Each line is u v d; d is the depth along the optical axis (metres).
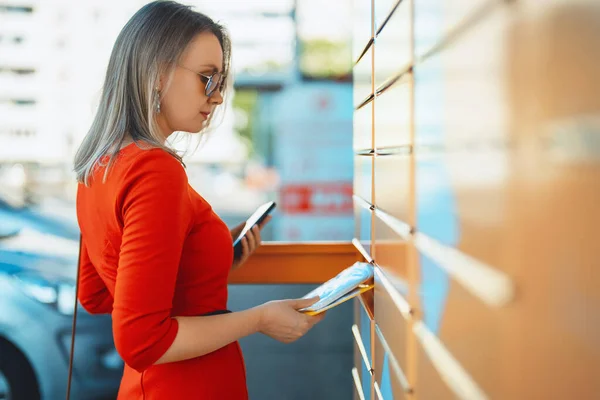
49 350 2.49
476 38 0.60
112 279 1.15
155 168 1.05
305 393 2.21
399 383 1.06
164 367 1.19
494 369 0.57
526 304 0.49
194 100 1.20
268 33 4.22
